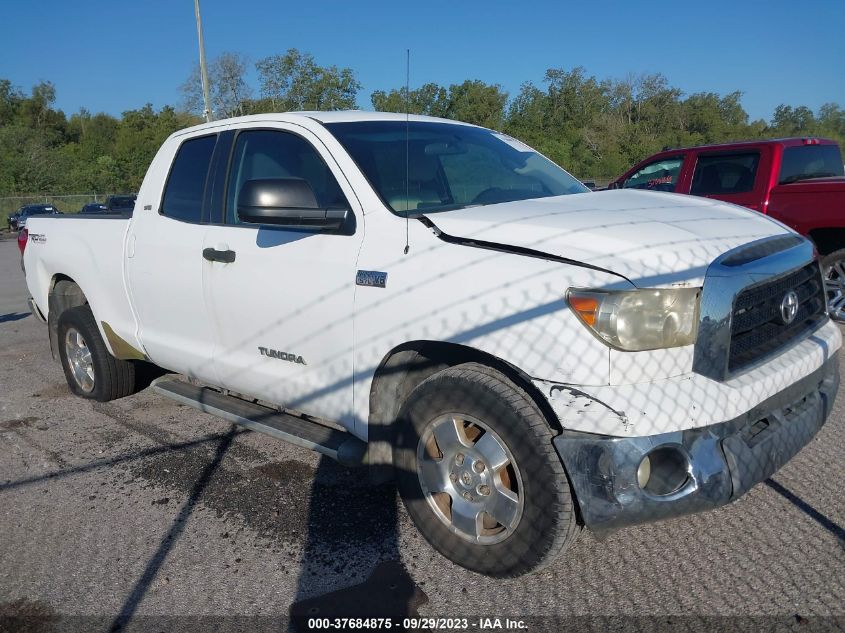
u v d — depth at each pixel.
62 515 3.78
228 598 2.99
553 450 2.69
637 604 2.84
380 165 3.57
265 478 4.12
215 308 4.00
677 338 2.64
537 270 2.73
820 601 2.80
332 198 3.54
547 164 4.48
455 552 3.07
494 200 3.67
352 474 4.13
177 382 4.78
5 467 4.45
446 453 3.04
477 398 2.86
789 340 3.18
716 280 2.70
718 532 3.35
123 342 4.95
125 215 5.08
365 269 3.21
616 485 2.57
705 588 2.92
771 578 2.96
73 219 5.41
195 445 4.68
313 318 3.44
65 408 5.57
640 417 2.55
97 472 4.31
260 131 4.05
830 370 3.44
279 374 3.71
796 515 3.46
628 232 2.84
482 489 2.94
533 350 2.68
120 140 65.62
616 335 2.55
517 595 2.93
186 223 4.27
